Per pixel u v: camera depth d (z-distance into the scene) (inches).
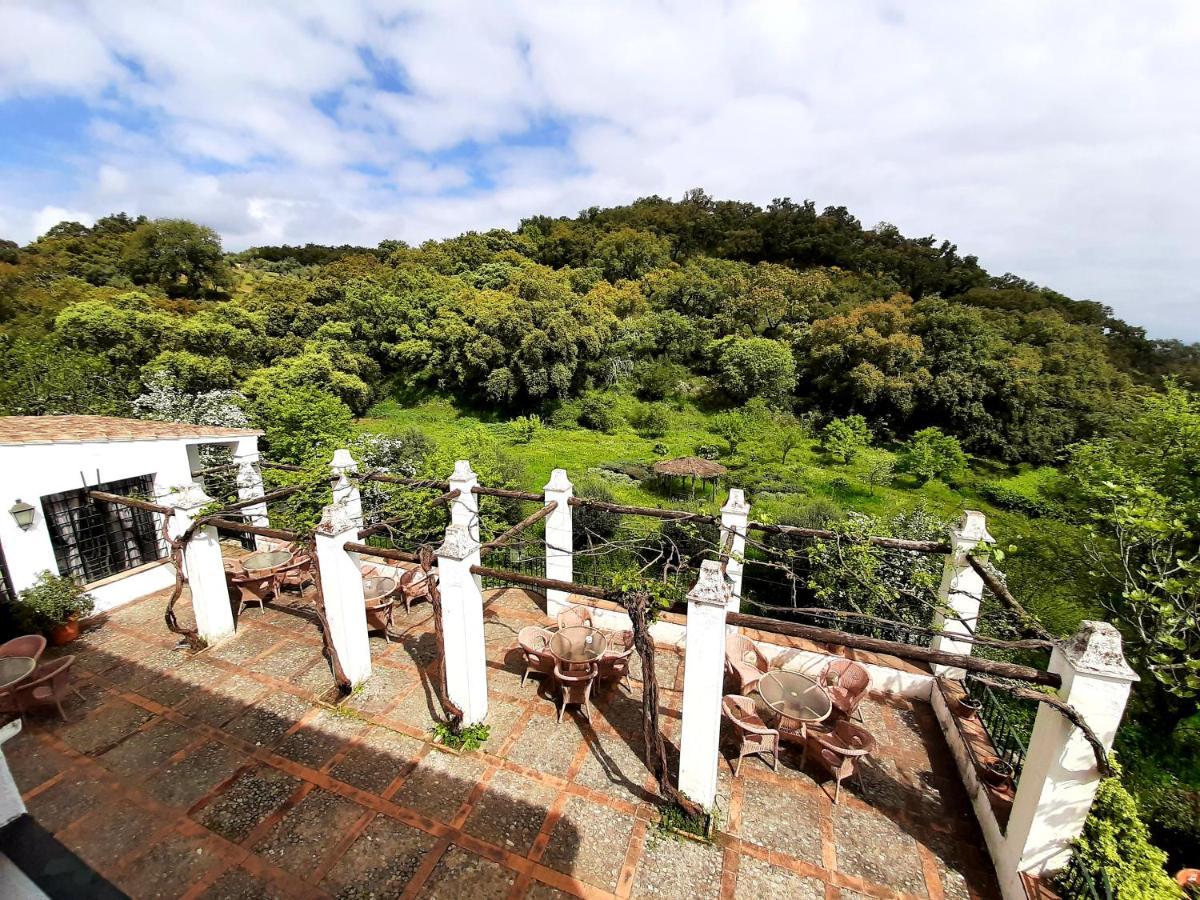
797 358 1451.8
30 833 49.1
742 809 205.3
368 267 1897.1
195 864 179.8
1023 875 165.8
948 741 238.2
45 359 673.0
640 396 1494.8
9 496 300.4
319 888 172.6
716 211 2859.3
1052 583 413.1
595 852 186.4
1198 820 248.4
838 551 265.6
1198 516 301.4
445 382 1461.6
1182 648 275.3
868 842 192.5
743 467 1042.1
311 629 323.0
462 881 175.6
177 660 292.4
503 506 537.3
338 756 226.4
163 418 669.3
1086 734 144.6
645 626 197.0
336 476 368.8
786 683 236.4
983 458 1108.5
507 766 221.9
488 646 305.6
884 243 2463.1
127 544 366.6
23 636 266.8
